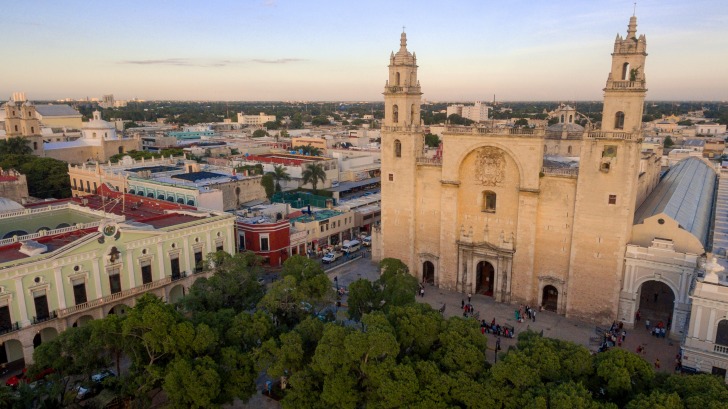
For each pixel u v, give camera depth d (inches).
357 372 1781.5
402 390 1599.4
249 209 4347.9
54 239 2768.2
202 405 1695.4
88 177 4933.6
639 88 2630.4
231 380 1818.4
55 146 6958.7
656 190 3961.6
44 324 2399.1
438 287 3503.9
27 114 6609.3
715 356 2174.0
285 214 4407.0
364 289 2393.0
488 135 3093.0
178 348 1800.0
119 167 5103.3
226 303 2331.4
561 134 3978.8
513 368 1612.9
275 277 3577.8
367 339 1707.7
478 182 3225.9
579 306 2974.9
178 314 1913.1
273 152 7765.8
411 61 3415.4
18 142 6264.8
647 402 1412.4
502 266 3201.3
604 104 2741.1
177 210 3430.1
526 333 1865.2
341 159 6840.6
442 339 1839.3
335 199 5172.2
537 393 1524.4
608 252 2832.2
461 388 1617.9
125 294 2677.2
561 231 2992.1
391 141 3533.5
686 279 2647.6
